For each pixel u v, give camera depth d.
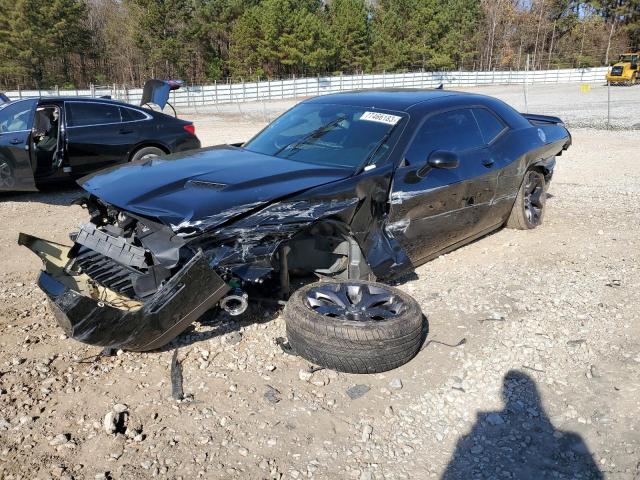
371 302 3.55
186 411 3.00
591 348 3.74
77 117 8.06
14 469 2.58
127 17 64.25
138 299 3.42
